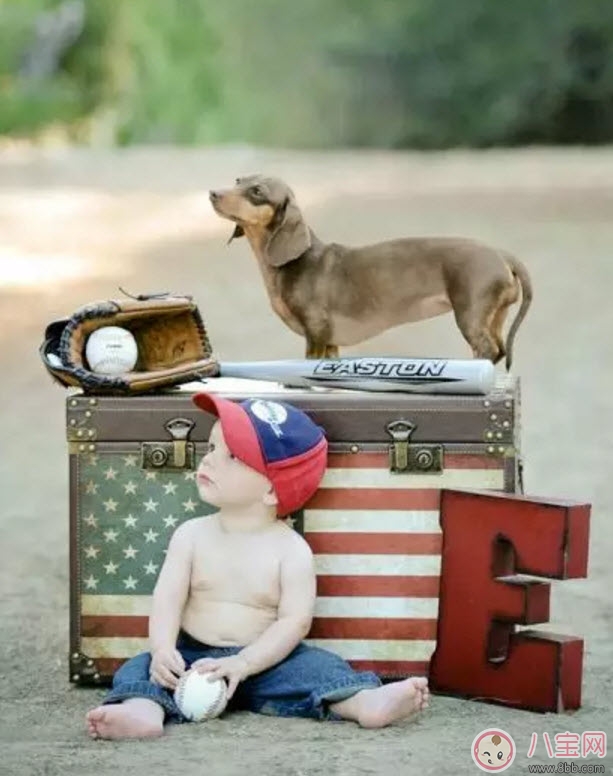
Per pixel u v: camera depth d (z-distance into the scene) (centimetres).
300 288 851
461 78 5934
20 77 6344
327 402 775
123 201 3416
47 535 1132
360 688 724
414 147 5981
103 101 6297
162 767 664
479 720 731
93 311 789
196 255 2650
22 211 3231
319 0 6081
